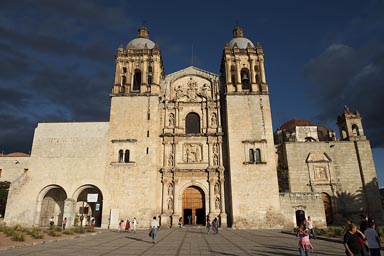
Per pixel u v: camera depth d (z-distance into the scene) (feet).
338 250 69.97
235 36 201.87
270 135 155.84
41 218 153.58
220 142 162.40
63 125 159.94
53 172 151.02
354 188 165.99
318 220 146.51
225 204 153.07
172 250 70.33
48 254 62.90
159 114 170.19
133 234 115.96
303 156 172.76
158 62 174.50
